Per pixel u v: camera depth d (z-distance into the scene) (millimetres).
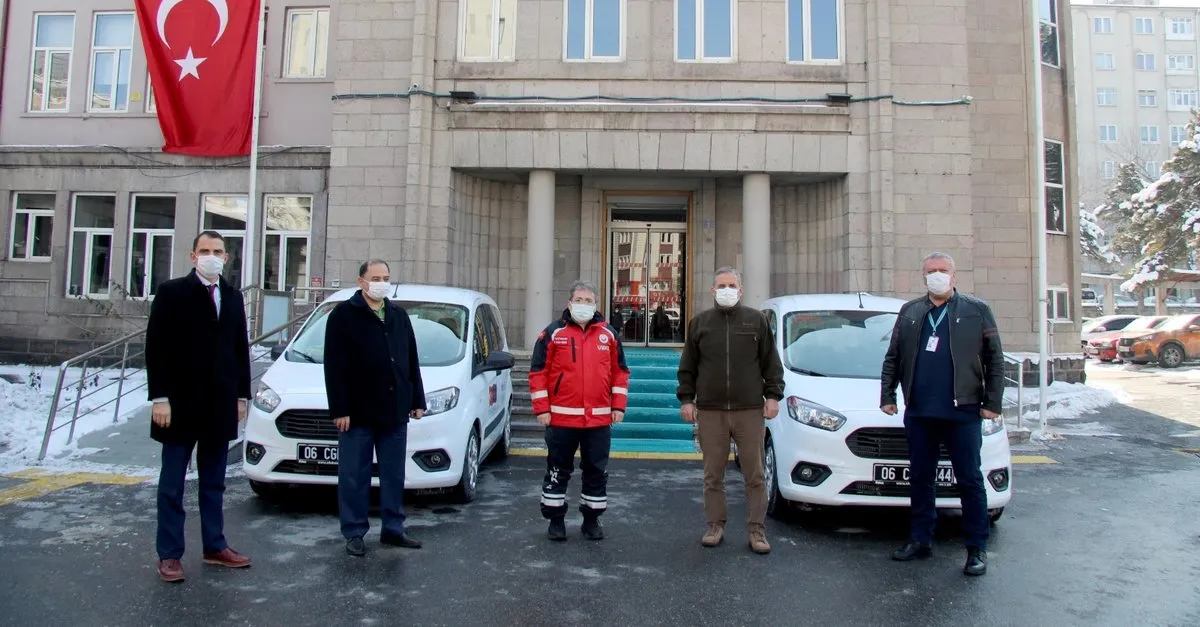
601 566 5172
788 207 14422
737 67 13258
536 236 13203
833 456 5973
